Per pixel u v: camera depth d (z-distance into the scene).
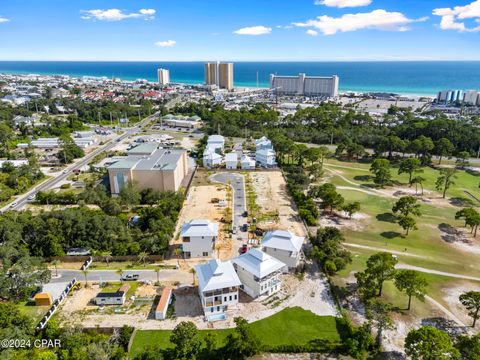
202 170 177.25
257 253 83.75
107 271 92.31
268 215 124.69
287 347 66.44
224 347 66.00
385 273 78.94
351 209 120.12
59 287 85.56
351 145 196.50
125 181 138.88
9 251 89.75
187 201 137.50
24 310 77.94
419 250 102.88
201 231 97.62
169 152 166.12
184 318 75.38
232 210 129.00
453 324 73.31
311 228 115.50
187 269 92.69
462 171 173.88
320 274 91.19
